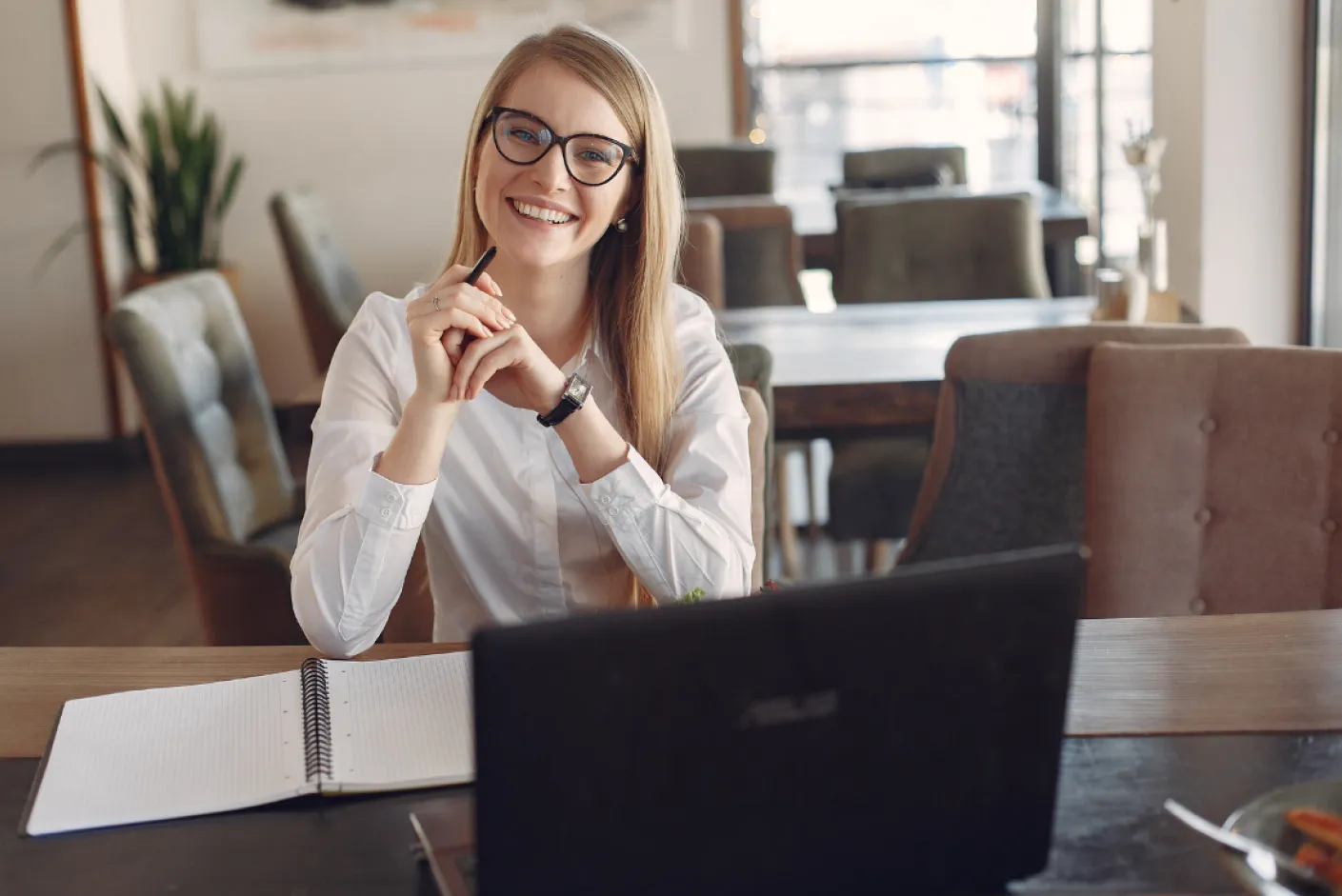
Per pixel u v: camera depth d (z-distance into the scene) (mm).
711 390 1773
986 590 921
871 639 907
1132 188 4801
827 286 5973
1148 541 2033
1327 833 1063
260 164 5789
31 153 5242
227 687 1384
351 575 1508
